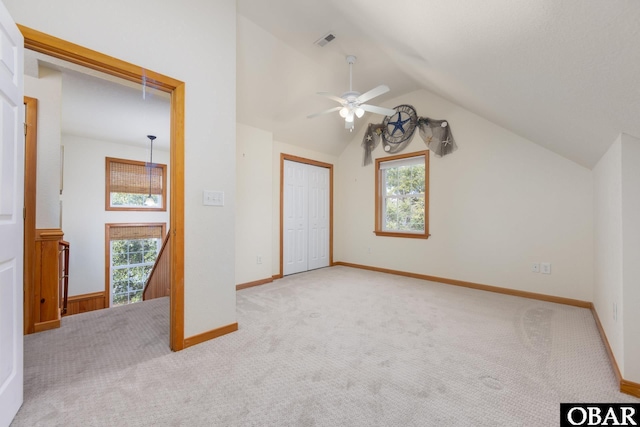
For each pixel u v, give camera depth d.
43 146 2.48
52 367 1.81
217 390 1.58
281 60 3.43
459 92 2.98
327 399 1.51
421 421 1.35
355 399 1.51
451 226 4.11
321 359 1.93
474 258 3.89
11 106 1.36
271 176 4.31
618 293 1.76
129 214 5.91
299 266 4.94
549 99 1.81
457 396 1.54
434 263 4.29
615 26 0.92
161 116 4.22
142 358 1.93
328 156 5.45
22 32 1.50
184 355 1.98
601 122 1.69
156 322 2.57
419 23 1.79
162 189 6.37
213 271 2.28
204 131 2.23
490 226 3.75
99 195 5.53
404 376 1.73
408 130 4.56
